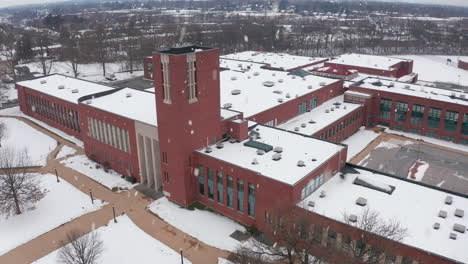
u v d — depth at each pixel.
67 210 58.72
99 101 75.25
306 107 86.94
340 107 90.12
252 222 52.44
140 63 170.00
